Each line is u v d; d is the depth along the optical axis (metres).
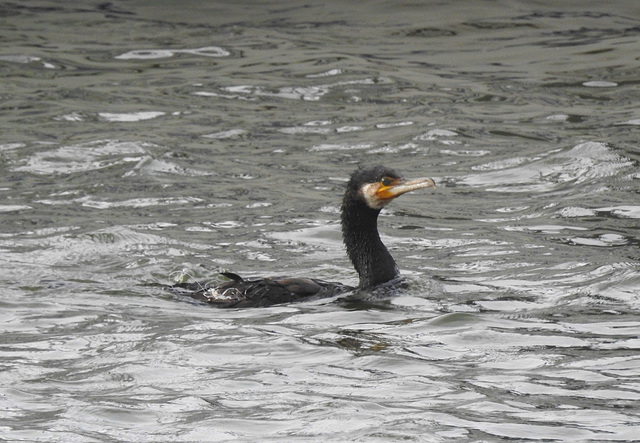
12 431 8.52
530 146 19.62
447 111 22.00
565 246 14.37
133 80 24.41
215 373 9.88
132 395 9.34
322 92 23.50
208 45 26.97
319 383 9.58
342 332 11.07
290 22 28.88
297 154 19.61
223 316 11.70
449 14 29.09
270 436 8.39
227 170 18.64
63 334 11.10
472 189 17.52
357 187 12.88
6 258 14.12
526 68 25.03
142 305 12.15
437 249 14.45
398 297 12.34
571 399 9.11
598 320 11.36
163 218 16.11
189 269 13.67
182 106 22.56
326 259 14.23
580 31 27.70
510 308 11.88
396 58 25.95
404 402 9.07
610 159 18.47
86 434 8.48
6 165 18.86
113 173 18.42
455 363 10.09
